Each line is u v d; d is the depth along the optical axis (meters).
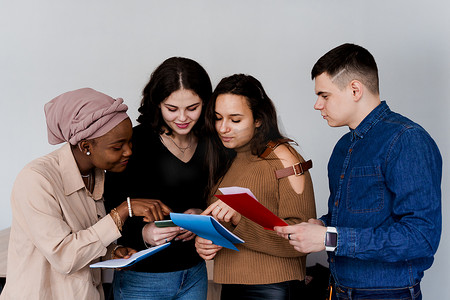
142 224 1.78
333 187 1.70
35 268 1.44
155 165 1.83
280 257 1.67
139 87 3.63
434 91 3.31
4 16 3.60
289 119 3.62
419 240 1.34
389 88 3.40
